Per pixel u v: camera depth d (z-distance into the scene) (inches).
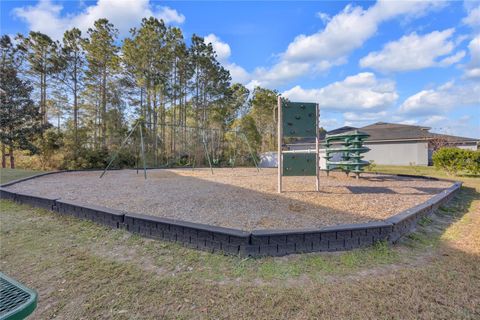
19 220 123.0
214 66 664.4
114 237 99.1
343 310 55.4
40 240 97.6
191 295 61.5
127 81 569.3
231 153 653.3
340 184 216.4
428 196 158.6
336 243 85.8
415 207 119.0
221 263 77.6
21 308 34.5
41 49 502.3
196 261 79.3
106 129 552.4
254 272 72.3
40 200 142.2
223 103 714.2
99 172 365.1
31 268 75.3
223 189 190.2
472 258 80.1
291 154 174.7
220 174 332.8
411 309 55.4
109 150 525.7
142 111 580.7
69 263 78.3
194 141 609.0
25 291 38.8
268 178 274.1
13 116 477.4
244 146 660.1
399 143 675.4
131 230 103.0
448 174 349.4
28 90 496.1
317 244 84.6
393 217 101.3
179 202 142.6
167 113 634.8
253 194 167.0
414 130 725.9
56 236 101.7
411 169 463.5
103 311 55.9
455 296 59.9
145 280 68.4
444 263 77.0
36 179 261.0
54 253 85.7
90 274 71.6
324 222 103.2
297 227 96.4
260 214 116.3
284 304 57.7
